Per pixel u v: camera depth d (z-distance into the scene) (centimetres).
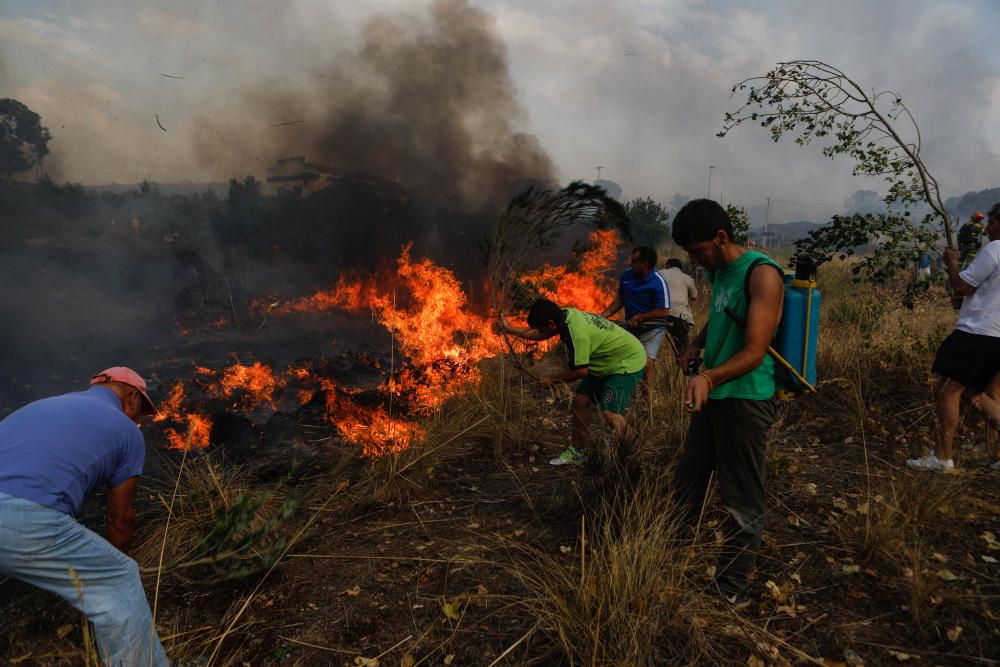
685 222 246
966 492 336
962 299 366
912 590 256
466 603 267
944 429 361
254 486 390
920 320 688
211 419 534
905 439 420
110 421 223
